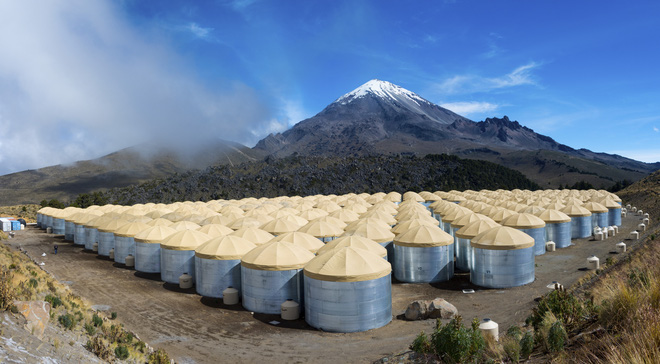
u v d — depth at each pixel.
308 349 21.11
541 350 15.37
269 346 21.66
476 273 33.25
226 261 30.91
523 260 32.53
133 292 32.78
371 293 23.72
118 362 17.44
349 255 24.72
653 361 9.20
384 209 58.69
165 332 23.84
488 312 26.36
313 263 25.30
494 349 16.28
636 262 27.11
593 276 31.70
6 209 103.31
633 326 11.07
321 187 158.88
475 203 63.28
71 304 23.39
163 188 161.88
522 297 29.34
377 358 19.45
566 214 53.81
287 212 55.31
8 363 12.88
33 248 54.97
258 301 27.42
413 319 25.19
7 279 20.81
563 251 45.91
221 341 22.44
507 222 44.66
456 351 15.75
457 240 39.66
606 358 10.97
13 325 15.84
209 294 31.28
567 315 16.45
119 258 44.78
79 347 17.08
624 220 72.00
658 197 92.75
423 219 43.69
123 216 51.84
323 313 23.89
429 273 34.41
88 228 54.34
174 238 36.50
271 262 27.20
